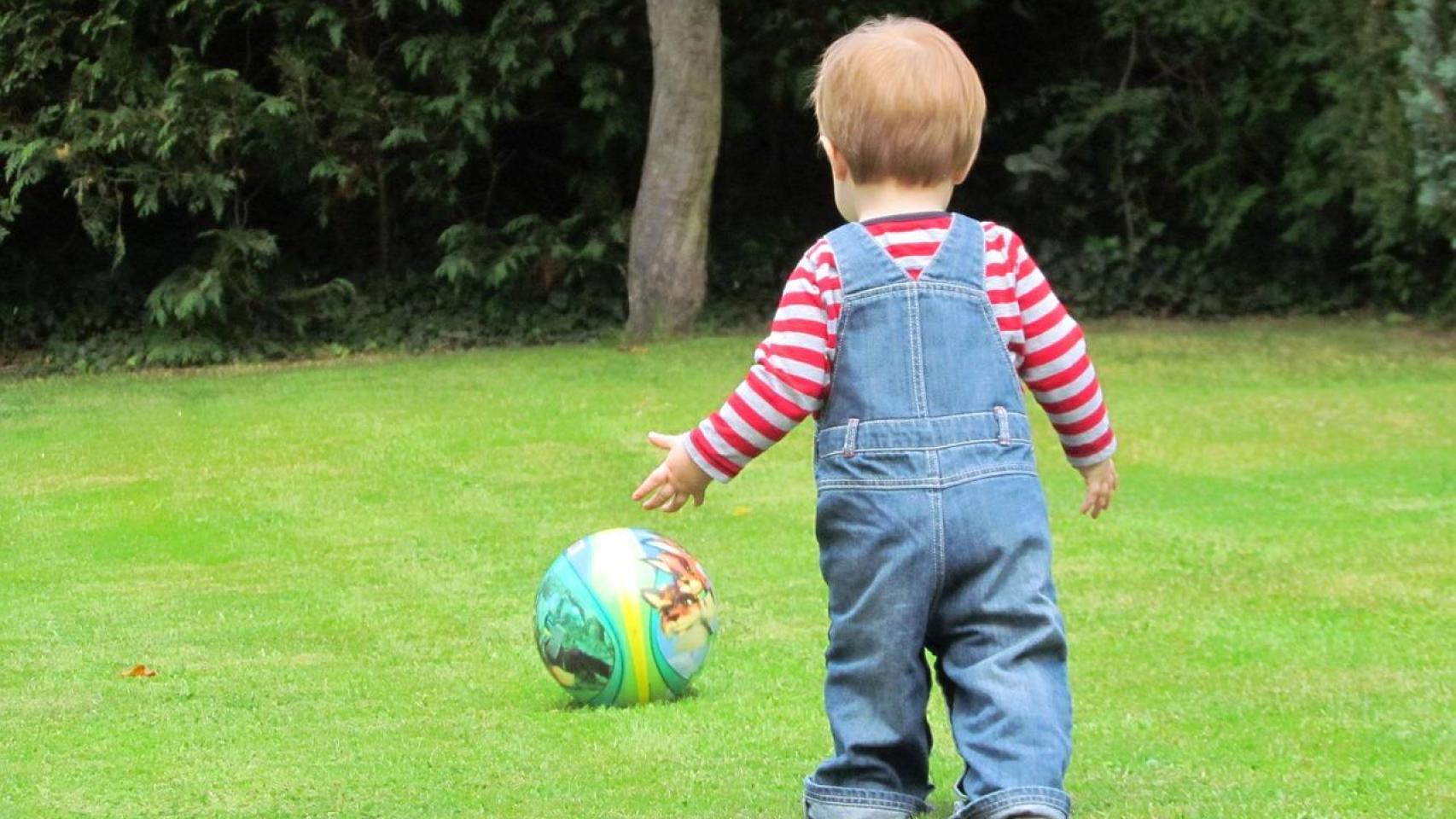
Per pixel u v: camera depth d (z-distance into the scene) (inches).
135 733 250.5
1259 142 925.2
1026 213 992.2
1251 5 856.3
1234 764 219.5
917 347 166.9
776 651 299.9
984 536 162.9
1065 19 978.7
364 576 381.1
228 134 804.6
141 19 830.5
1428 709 245.8
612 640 259.3
